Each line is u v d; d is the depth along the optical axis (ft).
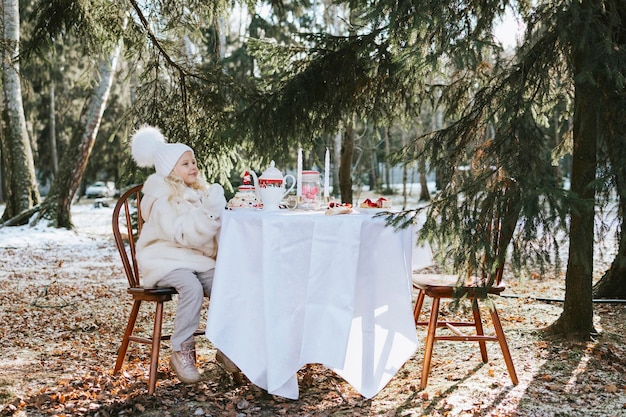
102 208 77.71
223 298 9.95
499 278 10.92
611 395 9.80
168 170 11.05
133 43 18.16
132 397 10.04
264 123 15.40
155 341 10.36
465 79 15.58
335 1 16.31
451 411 9.25
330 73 15.39
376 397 10.06
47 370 11.72
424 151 12.48
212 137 17.52
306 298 9.70
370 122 17.61
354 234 9.70
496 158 10.48
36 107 78.02
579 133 12.06
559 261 9.52
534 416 8.99
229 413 9.40
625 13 12.05
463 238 10.11
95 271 27.63
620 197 10.02
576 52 11.42
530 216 9.32
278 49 18.03
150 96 18.93
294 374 9.77
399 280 10.16
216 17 19.27
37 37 17.08
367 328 10.16
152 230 10.88
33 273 26.73
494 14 11.28
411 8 11.17
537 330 13.85
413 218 10.31
